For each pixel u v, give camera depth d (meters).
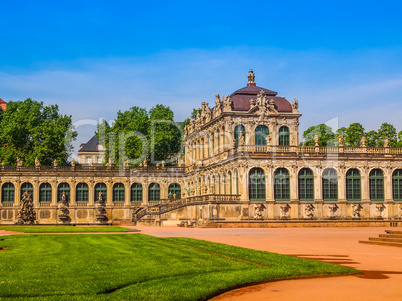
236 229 72.69
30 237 53.34
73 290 23.53
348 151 91.69
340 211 90.12
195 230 69.12
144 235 55.28
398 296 23.52
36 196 108.19
